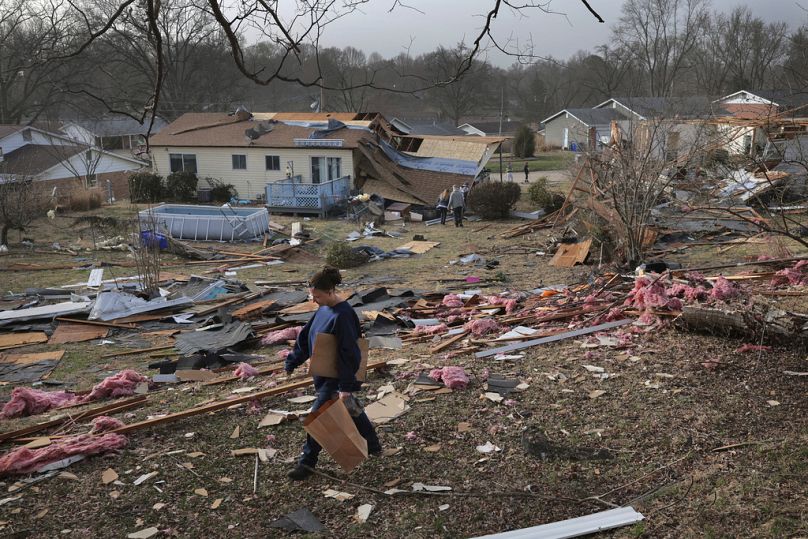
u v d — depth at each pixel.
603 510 4.75
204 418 6.46
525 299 13.17
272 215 31.84
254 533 4.54
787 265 13.48
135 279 18.20
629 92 55.84
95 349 11.67
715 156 15.32
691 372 7.28
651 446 5.65
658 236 19.72
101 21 5.46
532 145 65.94
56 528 4.62
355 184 34.16
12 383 9.77
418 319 11.78
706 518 4.53
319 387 5.09
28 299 15.89
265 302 14.06
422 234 26.62
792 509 4.54
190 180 35.41
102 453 5.73
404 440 5.87
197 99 47.75
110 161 43.72
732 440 5.69
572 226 21.48
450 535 4.49
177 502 4.94
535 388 7.05
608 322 9.59
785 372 7.15
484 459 5.51
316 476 5.27
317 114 38.03
